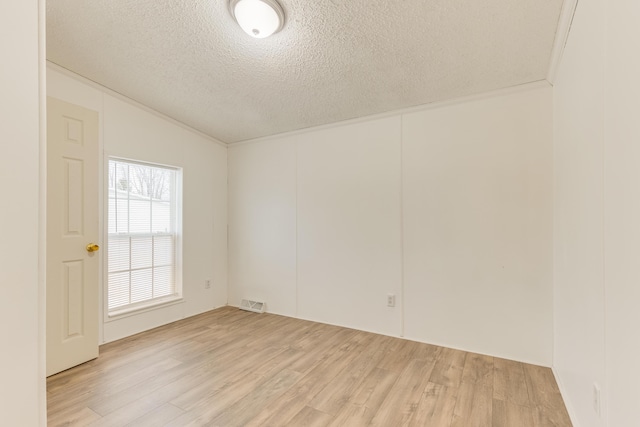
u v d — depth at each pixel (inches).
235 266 157.0
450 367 89.7
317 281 132.5
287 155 141.5
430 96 103.9
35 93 25.7
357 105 112.7
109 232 112.0
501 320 96.5
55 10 74.3
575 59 64.5
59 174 88.4
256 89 105.6
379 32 75.3
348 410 70.0
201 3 70.6
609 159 46.2
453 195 104.4
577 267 64.1
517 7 65.7
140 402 72.9
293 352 100.6
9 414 24.3
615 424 43.7
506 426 64.2
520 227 94.3
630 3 39.4
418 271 110.3
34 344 25.7
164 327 124.3
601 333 49.3
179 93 110.7
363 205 121.8
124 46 86.7
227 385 80.4
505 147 96.7
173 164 131.8
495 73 89.4
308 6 68.1
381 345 106.0
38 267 25.9
